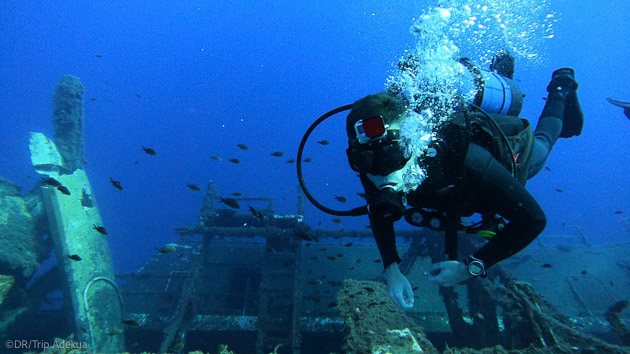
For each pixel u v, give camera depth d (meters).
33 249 9.13
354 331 3.26
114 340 9.09
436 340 10.47
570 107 2.87
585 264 14.19
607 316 7.79
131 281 12.94
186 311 9.94
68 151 10.92
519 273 13.95
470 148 1.49
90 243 10.06
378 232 1.85
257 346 8.98
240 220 13.52
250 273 13.98
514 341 5.79
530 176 2.32
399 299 1.66
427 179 1.54
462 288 12.54
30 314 9.06
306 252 14.32
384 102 1.52
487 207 1.53
